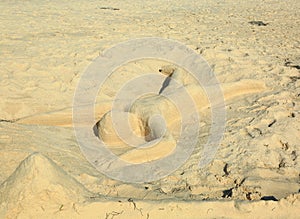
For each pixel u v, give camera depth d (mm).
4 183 2439
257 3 14148
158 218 2463
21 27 8672
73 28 8812
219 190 3010
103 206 2479
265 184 3018
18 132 3752
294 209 2535
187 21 10180
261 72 5883
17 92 5098
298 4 13945
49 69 5945
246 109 4613
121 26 9180
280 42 7949
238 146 3719
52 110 4723
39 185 2363
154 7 12891
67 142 3814
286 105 4625
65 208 2412
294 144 3732
